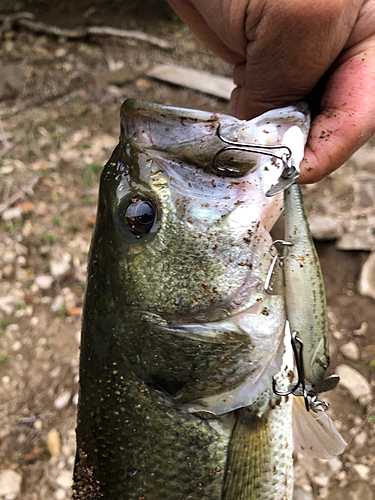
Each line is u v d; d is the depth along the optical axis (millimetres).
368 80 193
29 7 1083
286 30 183
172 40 952
